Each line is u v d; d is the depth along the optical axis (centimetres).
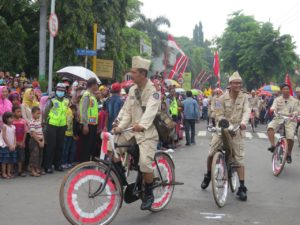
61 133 891
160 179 609
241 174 700
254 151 1314
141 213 602
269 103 2362
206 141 1570
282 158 906
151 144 554
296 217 602
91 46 2106
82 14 2030
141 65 553
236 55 4928
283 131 962
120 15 2348
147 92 559
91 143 935
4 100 863
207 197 705
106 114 974
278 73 4369
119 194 541
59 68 2016
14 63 2031
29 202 644
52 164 911
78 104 952
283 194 749
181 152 1258
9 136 815
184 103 1431
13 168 885
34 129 848
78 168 499
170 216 591
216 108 699
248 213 617
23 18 2202
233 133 676
